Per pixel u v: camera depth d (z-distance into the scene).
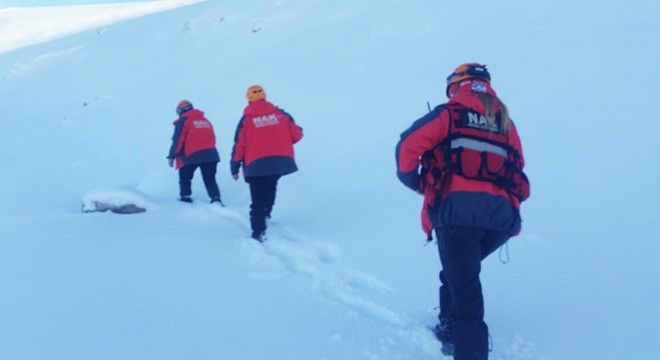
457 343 2.90
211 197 6.90
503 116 2.96
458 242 2.92
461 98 2.96
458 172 2.84
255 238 5.39
